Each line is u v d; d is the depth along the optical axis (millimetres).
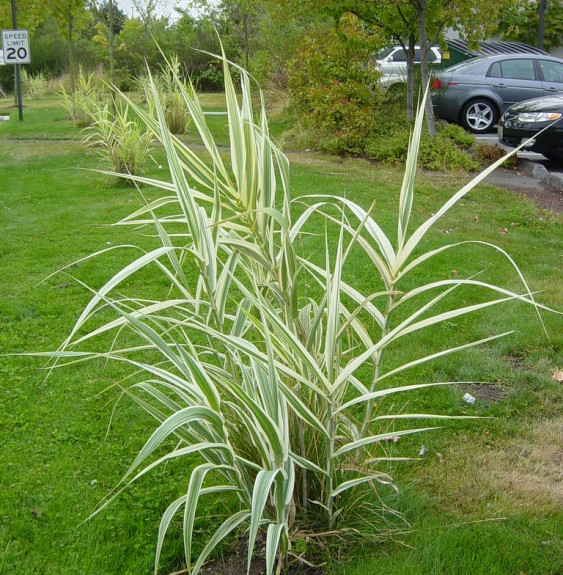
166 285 6164
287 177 2758
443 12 12461
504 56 16375
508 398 4328
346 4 13172
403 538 2990
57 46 32969
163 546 2980
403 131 13469
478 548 2951
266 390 2434
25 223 8156
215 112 19047
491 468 3590
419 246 7352
